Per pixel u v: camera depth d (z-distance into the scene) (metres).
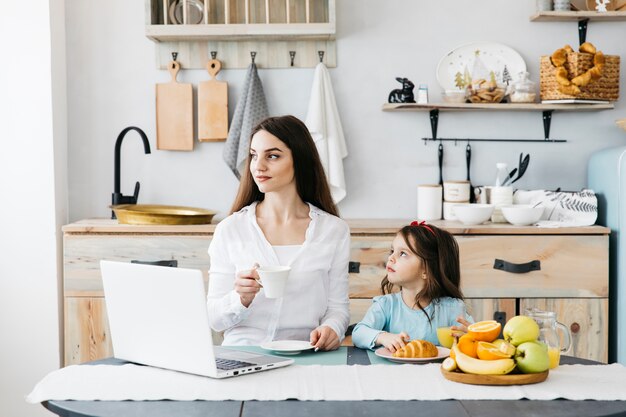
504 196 3.25
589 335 3.06
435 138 3.44
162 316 1.67
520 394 1.49
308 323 2.14
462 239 3.04
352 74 3.43
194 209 3.30
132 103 3.44
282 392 1.51
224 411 1.41
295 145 2.20
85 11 3.41
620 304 3.07
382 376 1.63
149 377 1.64
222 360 1.74
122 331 1.78
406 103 3.28
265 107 3.35
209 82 3.39
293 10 3.42
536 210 3.10
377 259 3.05
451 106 3.24
